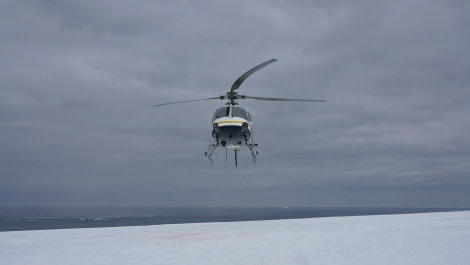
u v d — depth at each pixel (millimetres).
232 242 14727
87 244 15117
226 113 17375
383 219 26453
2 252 13273
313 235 16547
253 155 18656
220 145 17438
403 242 13320
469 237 14352
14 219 155375
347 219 27656
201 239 16125
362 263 9688
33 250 13641
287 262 10211
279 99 17922
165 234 18953
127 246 14156
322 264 9797
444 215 29000
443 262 9492
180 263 10430
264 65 15141
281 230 19656
